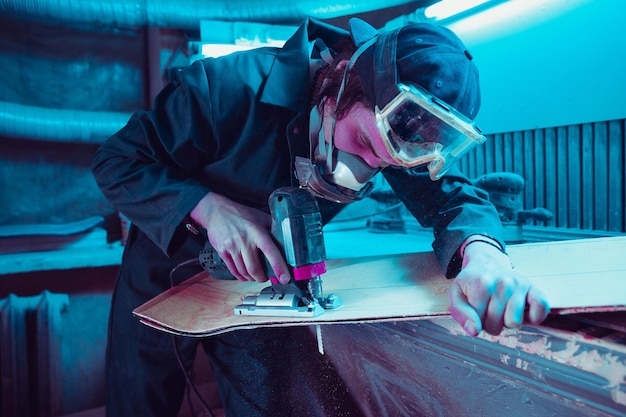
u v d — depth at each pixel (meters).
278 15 2.03
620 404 0.47
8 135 1.90
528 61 1.49
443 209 0.96
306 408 1.11
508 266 0.68
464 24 1.72
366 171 0.83
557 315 0.57
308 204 0.81
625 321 0.53
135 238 1.27
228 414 1.23
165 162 1.02
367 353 0.90
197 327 0.78
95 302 2.25
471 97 0.72
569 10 1.35
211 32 2.00
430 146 0.71
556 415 0.54
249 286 1.00
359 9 1.92
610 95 1.26
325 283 0.93
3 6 1.78
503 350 0.60
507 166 1.64
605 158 1.32
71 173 2.25
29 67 2.12
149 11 1.99
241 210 0.87
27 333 2.06
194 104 0.97
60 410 2.03
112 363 1.28
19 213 2.16
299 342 1.10
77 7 1.88
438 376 0.73
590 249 0.84
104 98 2.29
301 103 0.95
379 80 0.70
